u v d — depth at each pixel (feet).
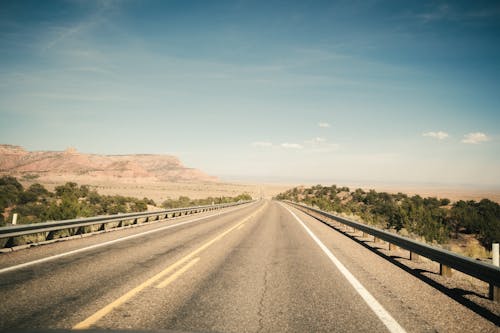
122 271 22.71
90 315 14.02
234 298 17.08
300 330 13.06
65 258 27.07
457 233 103.04
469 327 13.82
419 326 13.78
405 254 33.04
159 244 35.86
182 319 13.88
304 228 58.59
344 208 181.78
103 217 46.32
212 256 29.17
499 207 141.49
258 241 39.96
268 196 618.03
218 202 205.16
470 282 21.83
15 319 13.30
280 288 19.19
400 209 95.55
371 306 16.20
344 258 29.43
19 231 30.71
